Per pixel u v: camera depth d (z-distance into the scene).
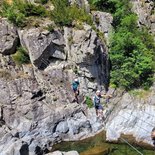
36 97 28.19
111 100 30.31
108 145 26.94
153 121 28.30
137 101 29.91
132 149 26.38
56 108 28.48
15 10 30.09
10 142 25.03
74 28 29.77
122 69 31.69
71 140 27.67
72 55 29.80
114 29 33.66
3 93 27.39
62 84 29.56
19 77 28.19
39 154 26.06
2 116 26.94
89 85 30.06
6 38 29.11
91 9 33.62
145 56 32.09
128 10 34.72
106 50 31.73
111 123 28.44
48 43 29.34
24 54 29.48
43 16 30.36
